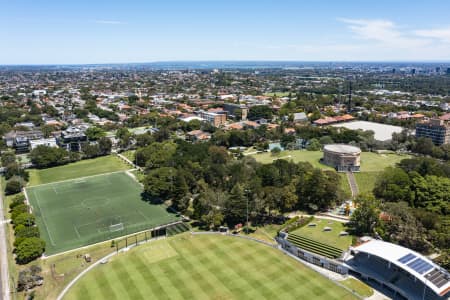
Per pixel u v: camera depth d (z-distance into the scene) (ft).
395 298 269.85
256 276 300.20
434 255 323.78
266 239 372.17
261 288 282.56
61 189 557.33
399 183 432.66
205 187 486.79
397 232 344.28
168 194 508.53
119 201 503.20
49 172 652.48
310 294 274.77
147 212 463.01
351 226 379.14
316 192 420.77
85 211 467.93
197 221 428.56
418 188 417.08
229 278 297.33
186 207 457.27
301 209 438.81
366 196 373.20
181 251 348.18
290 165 499.10
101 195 527.81
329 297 271.08
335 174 480.23
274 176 463.42
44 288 291.58
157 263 325.01
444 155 630.74
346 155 535.60
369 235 355.15
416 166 500.74
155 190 486.38
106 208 477.77
